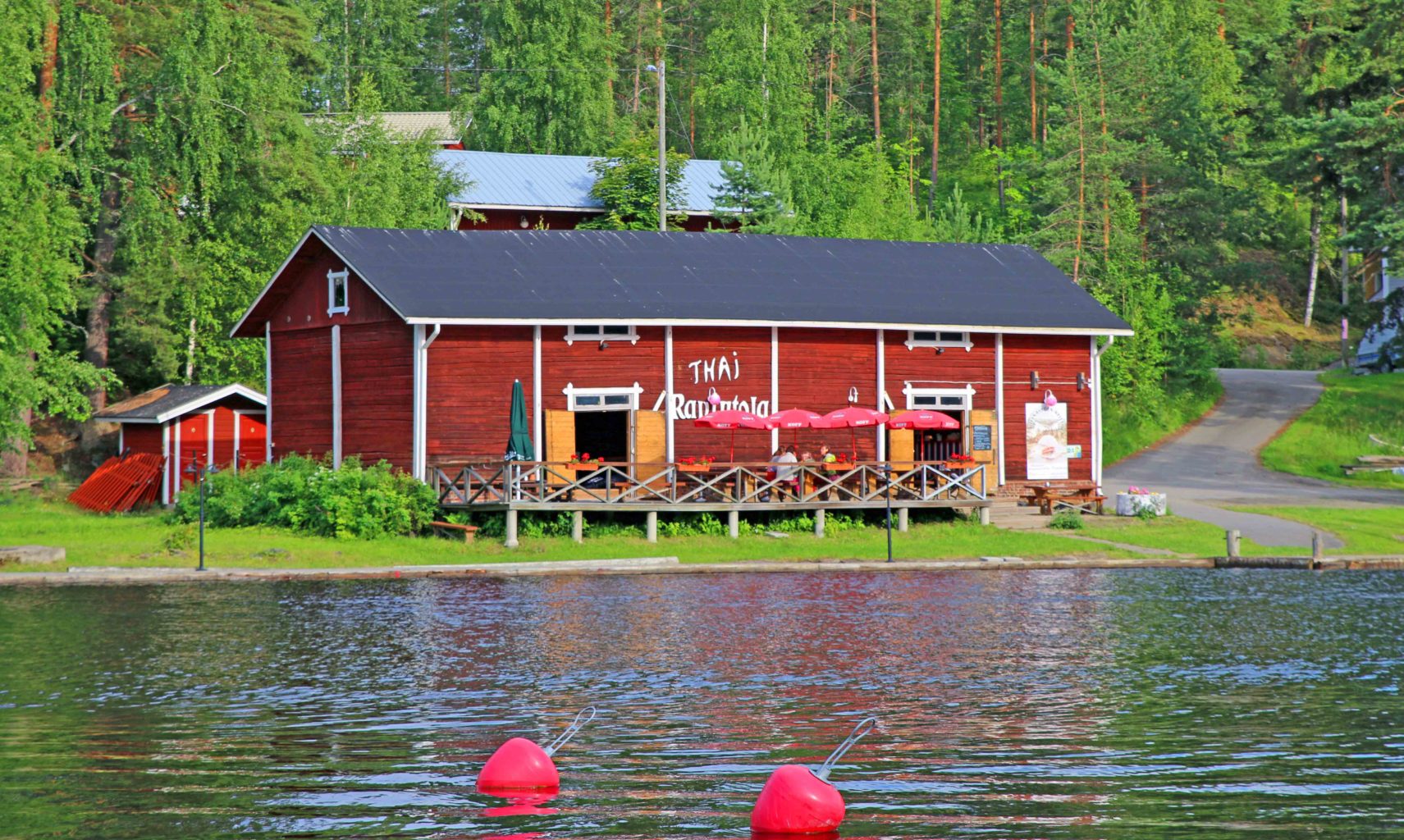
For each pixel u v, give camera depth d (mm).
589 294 60094
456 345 57906
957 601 44188
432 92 150625
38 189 66625
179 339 82188
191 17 79562
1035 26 146375
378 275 58375
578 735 26453
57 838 20297
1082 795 22438
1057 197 103875
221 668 32594
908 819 21219
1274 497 72688
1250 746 25547
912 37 148875
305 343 62719
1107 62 111500
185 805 21844
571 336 58938
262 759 24562
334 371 61031
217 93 79688
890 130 154000
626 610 41688
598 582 48125
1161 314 99375
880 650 35469
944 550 55906
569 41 124875
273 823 20984
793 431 61656
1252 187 119375
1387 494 74812
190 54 78062
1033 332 63938
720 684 31109
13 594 44312
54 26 79000
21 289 64562
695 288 62156
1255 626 39562
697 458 60375
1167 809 21688
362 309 59875
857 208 112250
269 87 82625
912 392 63375
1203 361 102000
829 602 43656
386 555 51844
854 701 29359
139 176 77938
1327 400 97875
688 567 51406
